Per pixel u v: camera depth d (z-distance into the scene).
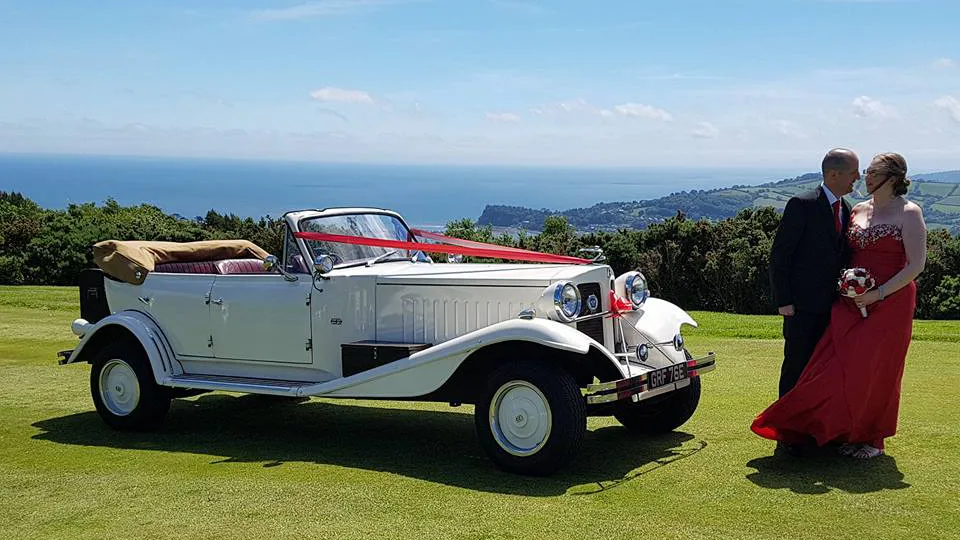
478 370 5.99
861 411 5.43
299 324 6.52
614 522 4.48
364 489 5.18
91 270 7.54
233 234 22.23
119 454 6.21
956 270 18.88
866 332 5.38
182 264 7.55
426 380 5.70
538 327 5.29
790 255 5.68
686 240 21.67
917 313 18.91
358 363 6.06
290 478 5.47
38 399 8.25
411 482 5.32
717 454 5.82
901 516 4.50
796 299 5.68
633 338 6.25
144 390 6.86
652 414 6.47
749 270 20.28
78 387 8.81
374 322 6.29
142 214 28.86
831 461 5.58
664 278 21.58
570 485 5.18
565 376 5.32
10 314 14.85
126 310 7.26
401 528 4.46
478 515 4.64
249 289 6.73
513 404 5.45
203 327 6.91
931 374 8.41
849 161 5.59
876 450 5.64
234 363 6.85
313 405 8.03
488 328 5.46
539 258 6.33
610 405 6.02
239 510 4.82
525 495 4.99
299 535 4.39
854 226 5.61
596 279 6.06
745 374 8.71
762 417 5.61
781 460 5.63
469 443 6.41
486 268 6.48
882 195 5.50
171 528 4.54
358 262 6.82
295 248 6.62
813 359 5.54
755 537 4.23
